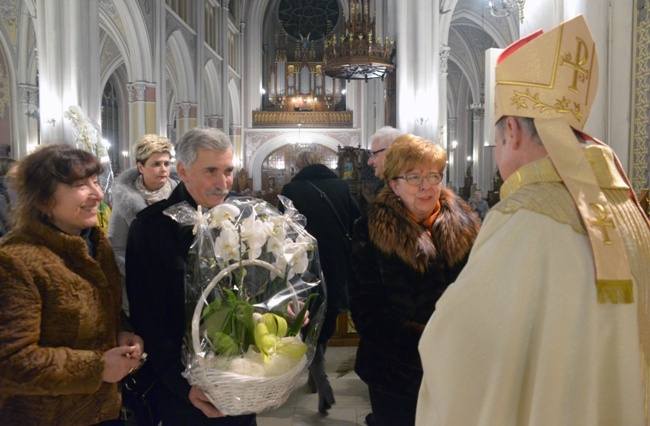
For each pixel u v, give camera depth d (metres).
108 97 20.66
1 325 1.29
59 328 1.39
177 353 1.68
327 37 26.03
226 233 1.58
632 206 1.09
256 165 25.03
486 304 1.02
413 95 8.74
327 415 3.16
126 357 1.50
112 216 2.71
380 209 1.85
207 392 1.52
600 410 0.97
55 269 1.39
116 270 1.65
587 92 1.15
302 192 3.22
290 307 1.74
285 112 24.91
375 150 3.24
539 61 1.13
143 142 2.85
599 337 0.96
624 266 0.97
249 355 1.52
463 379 1.02
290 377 1.49
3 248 1.35
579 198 1.02
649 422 1.01
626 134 3.85
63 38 9.26
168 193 2.94
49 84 9.20
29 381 1.28
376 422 1.89
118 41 13.62
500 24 14.19
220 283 1.67
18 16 13.47
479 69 17.88
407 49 8.75
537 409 0.98
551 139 1.08
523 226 1.03
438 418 1.11
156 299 1.74
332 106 25.84
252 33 24.98
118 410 1.57
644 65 3.67
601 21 3.85
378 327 1.78
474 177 18.92
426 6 8.63
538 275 1.00
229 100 22.73
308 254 1.86
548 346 0.97
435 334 1.06
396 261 1.78
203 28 18.08
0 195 2.40
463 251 1.84
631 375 0.96
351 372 3.86
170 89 22.11
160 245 1.78
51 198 1.45
